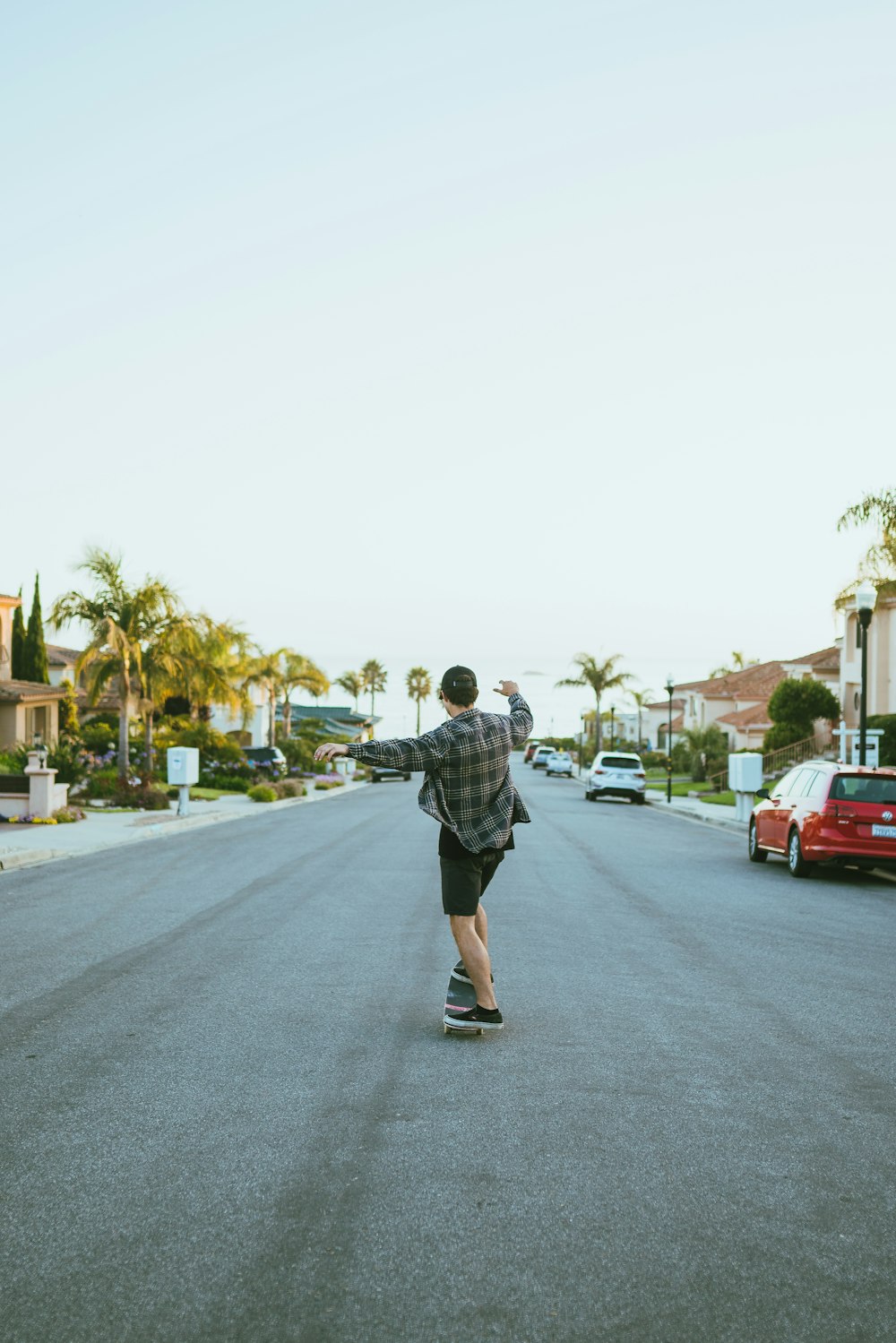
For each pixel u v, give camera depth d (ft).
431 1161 13.74
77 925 32.78
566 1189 12.92
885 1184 13.23
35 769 74.38
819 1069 18.26
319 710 335.26
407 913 35.14
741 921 35.50
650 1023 21.25
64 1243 11.44
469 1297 10.42
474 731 19.25
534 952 28.58
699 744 183.73
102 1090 16.61
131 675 115.75
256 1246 11.39
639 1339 9.78
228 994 23.27
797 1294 10.57
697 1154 14.12
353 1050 18.93
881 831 47.67
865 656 66.90
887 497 90.33
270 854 55.57
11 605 136.15
